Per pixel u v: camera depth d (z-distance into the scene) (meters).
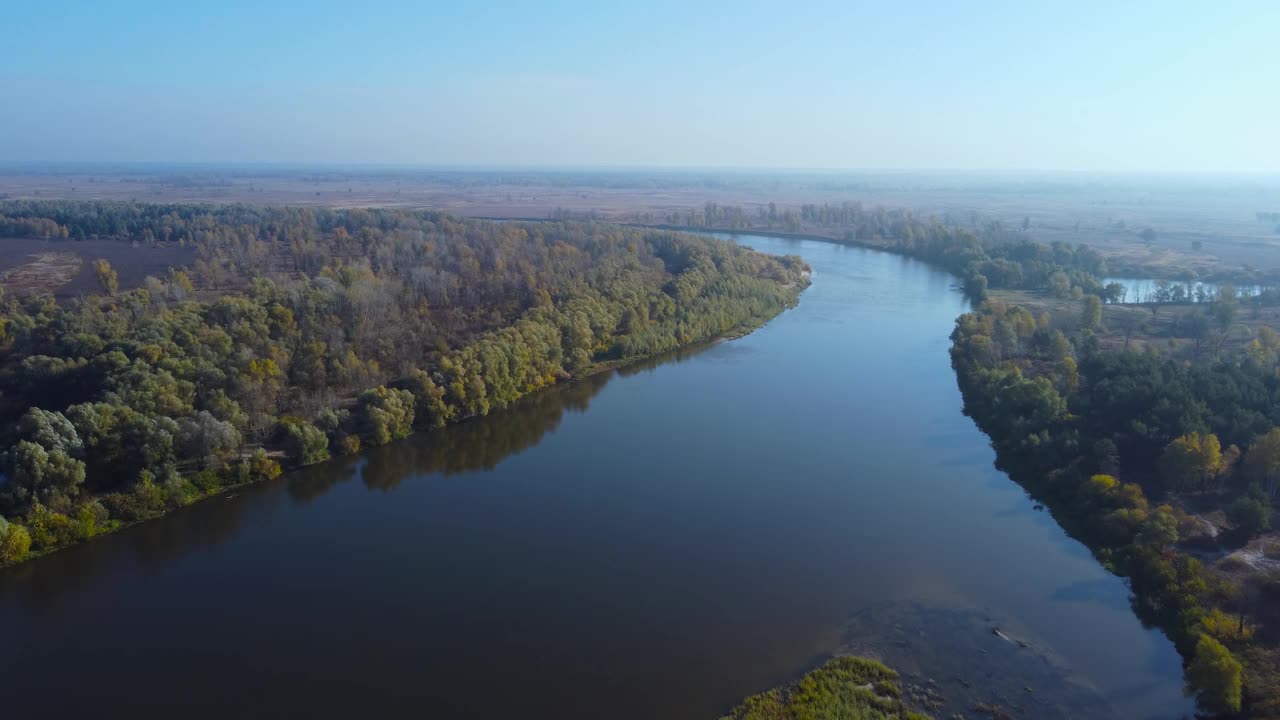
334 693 69.38
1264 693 65.19
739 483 111.88
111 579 87.94
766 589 84.81
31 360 119.12
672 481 112.69
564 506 105.44
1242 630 72.88
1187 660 72.50
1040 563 90.00
